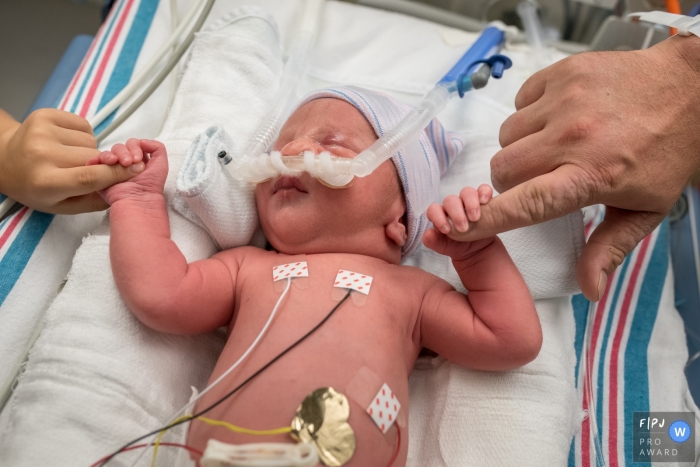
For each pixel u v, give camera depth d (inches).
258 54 47.9
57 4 73.6
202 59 47.4
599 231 36.1
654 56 34.3
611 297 49.7
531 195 30.8
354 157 33.5
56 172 33.8
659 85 33.2
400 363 32.6
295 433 26.9
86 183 33.1
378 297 33.6
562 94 34.6
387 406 29.5
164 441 31.0
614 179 31.7
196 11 52.1
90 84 48.8
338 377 29.3
